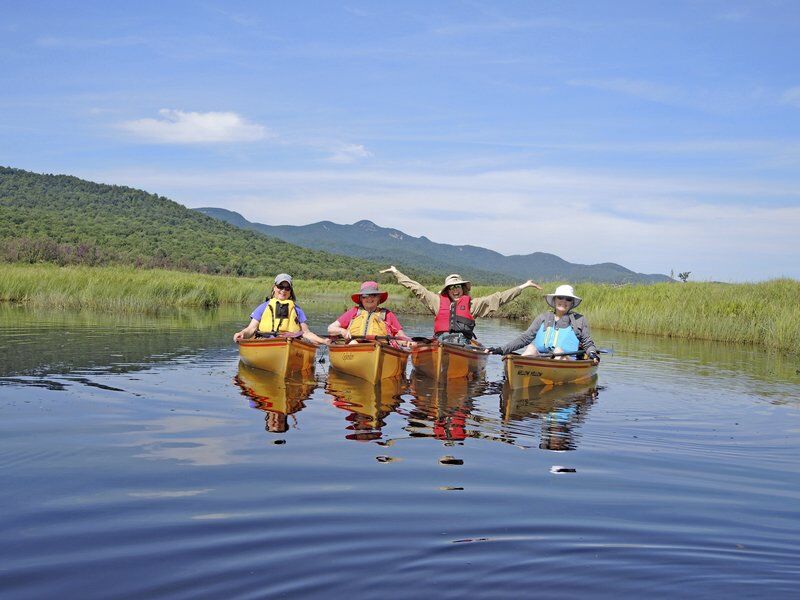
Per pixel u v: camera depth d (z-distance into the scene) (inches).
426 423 273.4
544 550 143.7
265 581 127.2
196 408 291.3
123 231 4832.7
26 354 439.2
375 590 124.7
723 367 484.7
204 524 154.2
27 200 6397.6
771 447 243.3
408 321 918.4
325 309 1163.9
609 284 1169.4
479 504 171.3
